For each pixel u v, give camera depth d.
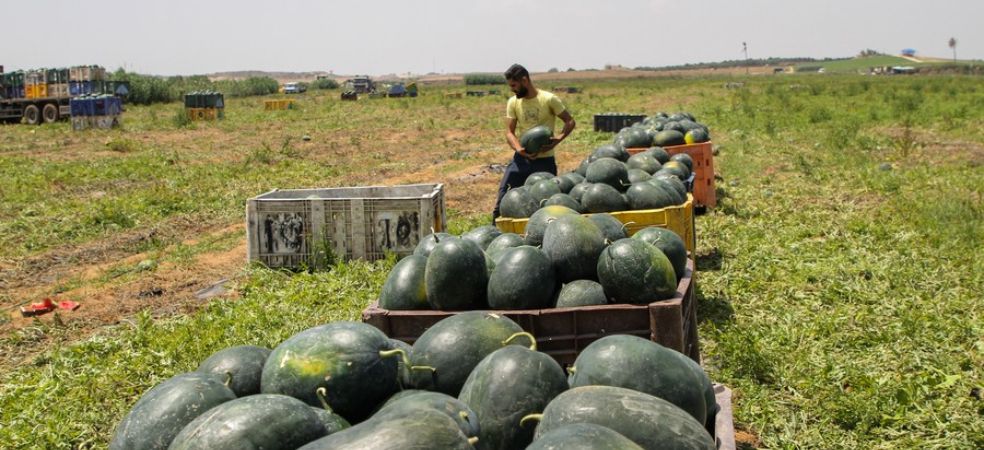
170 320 8.60
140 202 16.23
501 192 10.89
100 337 8.14
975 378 6.35
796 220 12.99
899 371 6.55
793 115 37.16
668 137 14.09
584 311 5.12
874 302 8.45
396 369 4.14
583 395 3.44
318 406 3.88
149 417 3.59
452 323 4.40
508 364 3.81
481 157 25.25
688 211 8.70
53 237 13.50
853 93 59.22
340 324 4.14
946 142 24.58
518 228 8.29
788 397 6.21
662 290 5.19
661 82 132.88
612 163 9.16
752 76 171.38
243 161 24.16
